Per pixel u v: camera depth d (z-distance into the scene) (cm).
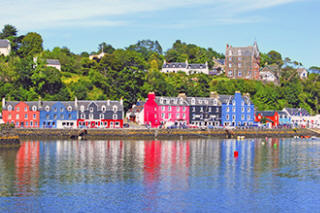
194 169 9706
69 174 8969
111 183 8244
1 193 7469
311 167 10194
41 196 7331
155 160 10844
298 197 7469
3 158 10806
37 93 19638
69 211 6631
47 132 15612
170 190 7788
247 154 12319
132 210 6706
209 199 7281
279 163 10731
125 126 17988
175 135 16788
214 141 16050
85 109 17588
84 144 13988
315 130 19888
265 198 7381
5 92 18625
